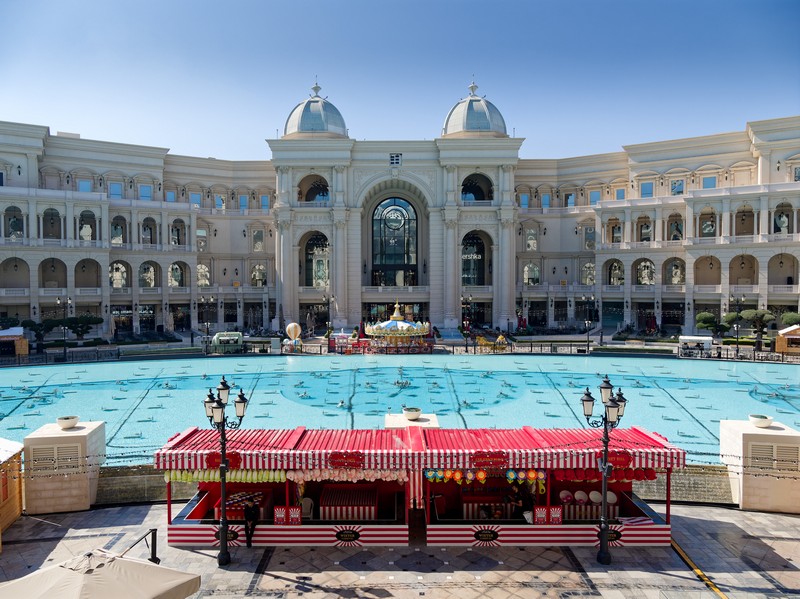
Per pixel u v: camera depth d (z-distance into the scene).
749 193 63.09
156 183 77.81
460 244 74.38
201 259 81.44
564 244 82.06
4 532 18.08
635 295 71.00
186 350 54.84
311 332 69.06
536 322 80.38
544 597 14.41
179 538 17.25
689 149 73.75
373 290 75.31
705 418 31.95
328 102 79.69
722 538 17.53
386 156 74.38
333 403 35.66
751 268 68.75
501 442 18.27
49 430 20.38
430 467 17.03
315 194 83.81
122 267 74.75
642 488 20.34
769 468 19.52
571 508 17.91
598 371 46.16
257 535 17.23
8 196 62.72
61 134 74.94
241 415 17.56
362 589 14.82
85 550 16.91
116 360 50.78
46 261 69.38
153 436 28.92
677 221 73.31
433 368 47.69
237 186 83.62
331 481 18.95
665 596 14.43
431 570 15.80
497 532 17.16
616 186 79.56
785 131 65.75
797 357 50.06
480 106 78.50
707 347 51.97
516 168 81.25
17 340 51.94
